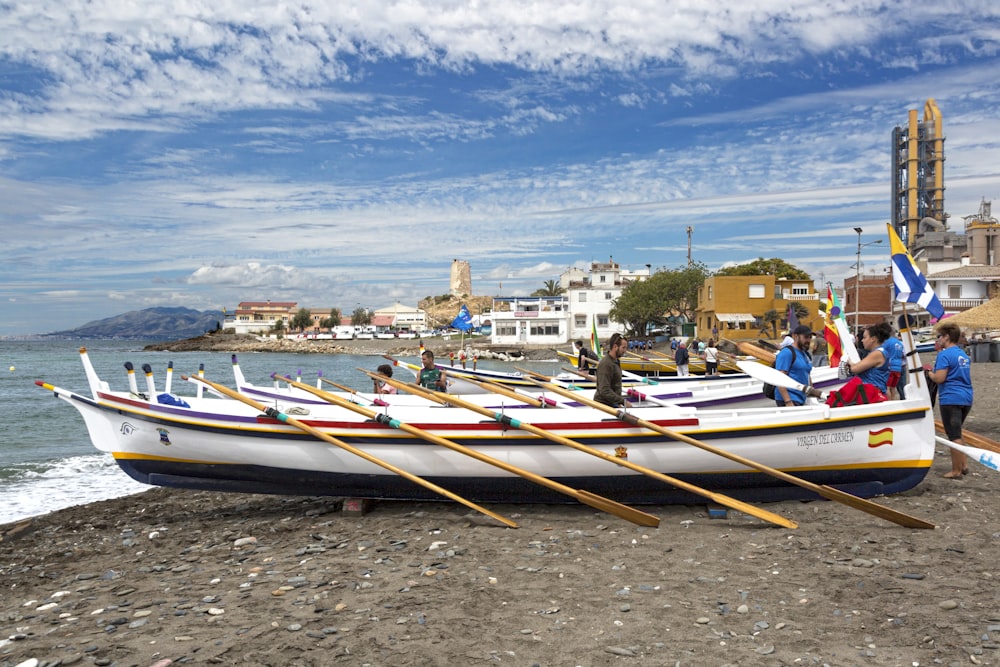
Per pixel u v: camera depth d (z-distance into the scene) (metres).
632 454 8.43
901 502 8.26
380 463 8.13
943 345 9.55
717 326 66.00
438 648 4.76
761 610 5.26
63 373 54.84
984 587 5.54
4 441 19.27
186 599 6.01
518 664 4.50
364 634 5.02
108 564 7.57
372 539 7.67
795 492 8.53
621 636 4.86
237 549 7.72
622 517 8.07
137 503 11.20
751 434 8.32
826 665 4.34
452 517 8.47
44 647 5.07
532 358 66.50
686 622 5.07
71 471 14.83
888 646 4.58
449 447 8.16
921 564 6.13
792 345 9.35
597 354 21.61
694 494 8.55
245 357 90.94
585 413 8.76
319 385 13.82
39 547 8.63
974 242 84.44
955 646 4.52
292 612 5.52
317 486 8.85
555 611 5.36
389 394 13.81
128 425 8.73
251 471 8.80
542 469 8.51
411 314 169.75
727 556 6.64
